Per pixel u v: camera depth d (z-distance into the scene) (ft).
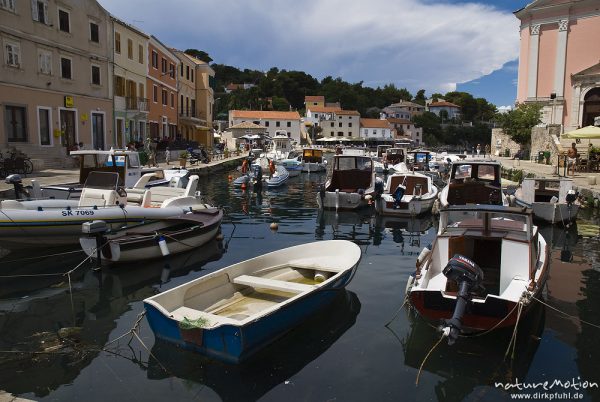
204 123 179.32
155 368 19.99
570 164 86.69
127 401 17.69
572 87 132.67
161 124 136.98
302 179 112.37
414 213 57.16
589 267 35.42
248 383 18.88
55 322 25.03
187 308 21.58
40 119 83.30
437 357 21.15
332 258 30.60
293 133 339.57
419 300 22.56
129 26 110.52
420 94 604.08
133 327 23.57
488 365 20.54
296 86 459.32
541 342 22.61
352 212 61.46
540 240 31.22
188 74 167.63
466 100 506.48
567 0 134.62
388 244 42.86
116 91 106.83
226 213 60.64
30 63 80.12
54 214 35.27
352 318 25.11
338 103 418.10
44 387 18.66
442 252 27.07
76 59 91.71
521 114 127.34
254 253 39.01
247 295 25.72
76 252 37.76
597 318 25.41
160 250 35.68
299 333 23.24
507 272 24.91
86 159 48.52
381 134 382.63
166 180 64.34
